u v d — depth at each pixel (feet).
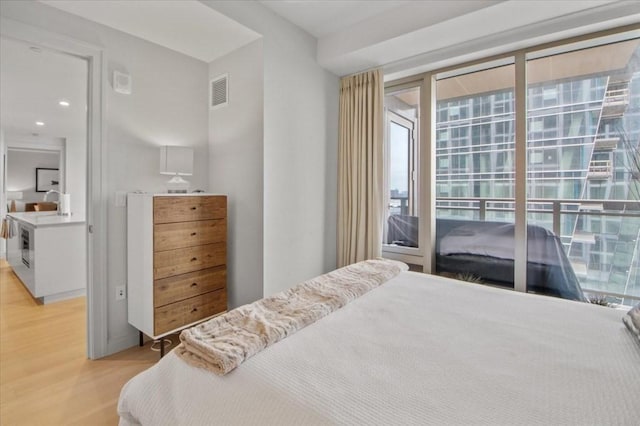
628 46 6.95
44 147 19.34
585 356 3.46
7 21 6.03
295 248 9.09
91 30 7.20
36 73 10.43
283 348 3.58
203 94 9.48
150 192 8.26
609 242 7.18
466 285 6.02
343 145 10.47
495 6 6.53
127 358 7.44
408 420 2.49
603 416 2.52
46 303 10.99
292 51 8.76
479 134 8.79
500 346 3.70
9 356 7.45
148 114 8.27
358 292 5.39
